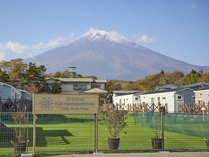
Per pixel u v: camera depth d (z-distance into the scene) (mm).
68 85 70750
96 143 12430
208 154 12070
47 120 27016
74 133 18719
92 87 71688
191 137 18281
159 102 41750
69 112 11945
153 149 12867
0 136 15625
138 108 38906
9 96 39750
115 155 11750
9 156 11547
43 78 61375
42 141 15633
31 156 11461
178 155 11867
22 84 58875
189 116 24906
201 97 39031
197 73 72625
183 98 40469
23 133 13664
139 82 82875
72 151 12344
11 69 62344
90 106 12117
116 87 82250
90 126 22484
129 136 17938
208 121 23094
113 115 13312
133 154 11984
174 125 23125
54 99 11852
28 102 30703
